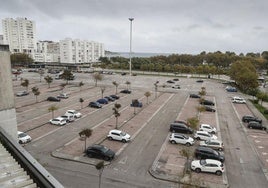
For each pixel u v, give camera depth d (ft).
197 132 94.79
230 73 248.93
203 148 78.69
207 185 61.77
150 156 77.82
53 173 64.85
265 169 71.87
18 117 117.08
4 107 40.68
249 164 75.00
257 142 94.02
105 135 95.66
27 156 26.84
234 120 123.54
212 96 187.73
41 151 78.79
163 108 144.05
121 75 323.16
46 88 206.28
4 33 459.73
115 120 116.67
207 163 68.33
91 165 70.08
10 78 41.39
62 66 421.59
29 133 95.25
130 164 71.82
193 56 467.52
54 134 95.04
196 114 132.67
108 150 75.92
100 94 183.42
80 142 87.40
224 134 102.32
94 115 124.77
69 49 436.35
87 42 478.18
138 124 111.55
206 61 449.48
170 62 459.73
